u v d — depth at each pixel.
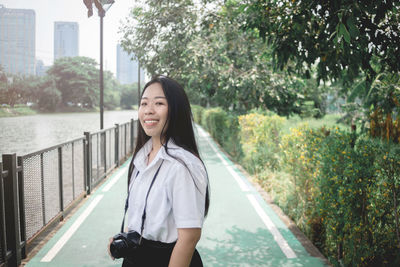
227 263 3.87
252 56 11.48
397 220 3.21
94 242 4.48
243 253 4.14
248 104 13.87
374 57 5.07
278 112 13.83
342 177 3.52
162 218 1.44
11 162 3.60
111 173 9.17
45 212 4.61
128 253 1.49
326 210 3.83
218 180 8.20
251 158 8.87
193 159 1.45
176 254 1.36
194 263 1.63
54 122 43.88
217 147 15.03
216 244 4.41
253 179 8.13
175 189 1.40
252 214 5.63
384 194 3.28
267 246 4.34
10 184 3.61
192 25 12.20
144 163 1.62
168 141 1.50
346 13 3.09
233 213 5.68
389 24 3.81
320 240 4.58
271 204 6.20
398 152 3.30
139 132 1.74
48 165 4.74
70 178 5.80
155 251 1.49
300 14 3.95
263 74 11.48
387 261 3.47
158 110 1.48
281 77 11.70
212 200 6.45
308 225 4.74
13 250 3.67
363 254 3.36
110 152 9.28
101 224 5.17
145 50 13.86
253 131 8.78
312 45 4.21
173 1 12.20
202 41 11.73
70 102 106.06
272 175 7.35
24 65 58.59
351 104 9.35
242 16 10.54
